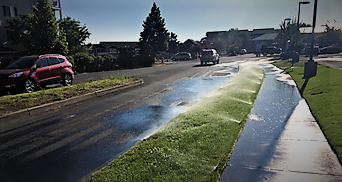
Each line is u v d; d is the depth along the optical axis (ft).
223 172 12.23
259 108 24.09
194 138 15.66
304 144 15.21
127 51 104.32
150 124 20.62
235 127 18.26
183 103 28.09
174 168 12.04
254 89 33.99
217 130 17.24
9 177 12.53
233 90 32.65
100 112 25.02
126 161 13.00
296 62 73.05
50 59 40.09
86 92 33.55
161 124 20.54
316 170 12.14
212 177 11.50
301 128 17.99
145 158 13.12
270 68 64.34
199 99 29.99
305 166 12.58
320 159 13.23
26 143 17.06
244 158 13.69
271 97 28.84
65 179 12.15
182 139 15.49
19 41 73.31
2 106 25.44
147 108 26.16
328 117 19.27
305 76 42.19
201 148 14.32
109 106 27.58
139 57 104.99
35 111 25.14
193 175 11.53
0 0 82.69
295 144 15.26
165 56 188.55
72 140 17.39
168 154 13.42
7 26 80.94
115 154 14.89
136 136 17.87
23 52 74.59
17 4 88.63
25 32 75.97
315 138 16.03
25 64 36.73
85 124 21.06
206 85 40.98
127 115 23.54
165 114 23.62
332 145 14.53
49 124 21.33
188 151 13.84
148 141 15.64
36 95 30.32
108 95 34.40
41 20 66.49
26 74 34.81
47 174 12.70
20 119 23.11
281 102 26.25
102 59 86.12
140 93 35.37
